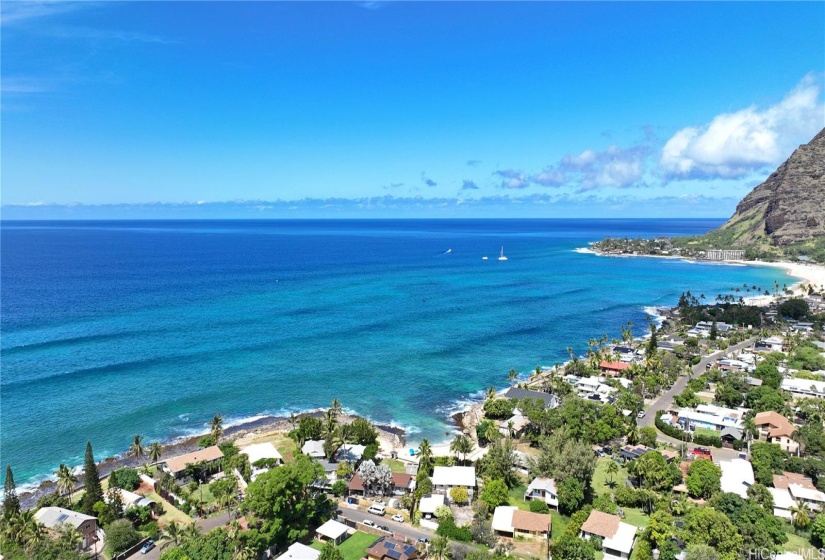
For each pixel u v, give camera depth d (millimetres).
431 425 150750
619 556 85562
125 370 183875
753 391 157875
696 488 103500
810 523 91312
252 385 176250
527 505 104062
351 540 92562
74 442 134250
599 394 167250
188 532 89750
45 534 87812
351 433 132375
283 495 90250
